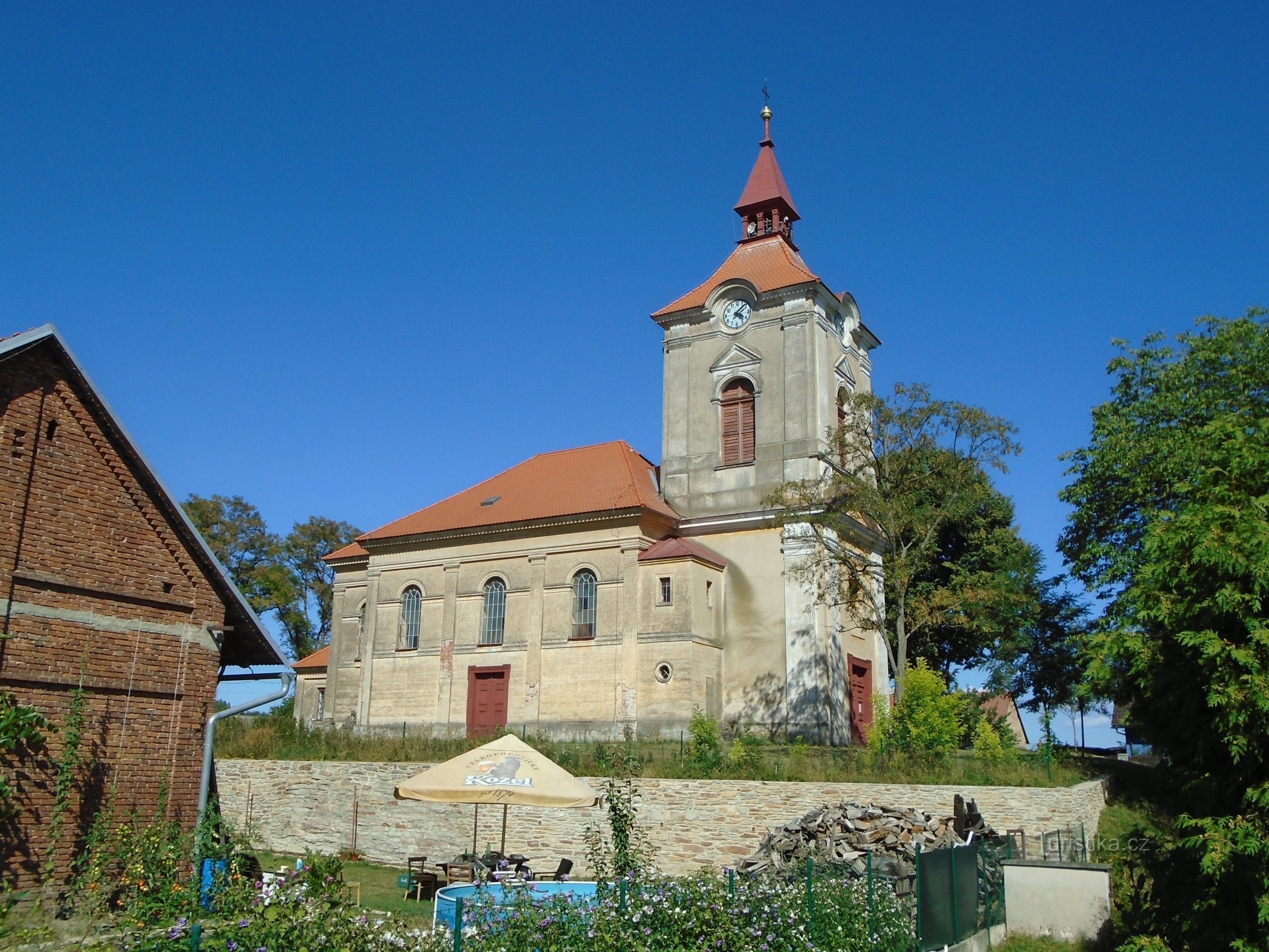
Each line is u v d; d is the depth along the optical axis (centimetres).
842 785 2672
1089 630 4088
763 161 5012
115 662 1625
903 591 3769
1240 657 1242
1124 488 3594
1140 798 3184
